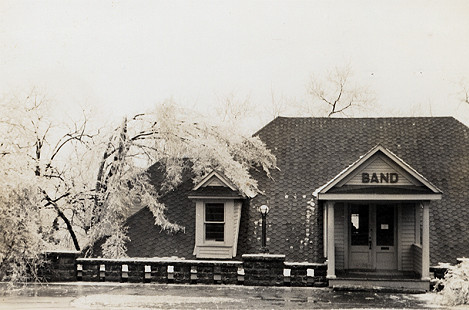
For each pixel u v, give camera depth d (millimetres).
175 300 17469
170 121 24422
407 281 19375
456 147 24719
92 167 25000
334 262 19797
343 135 25625
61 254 21031
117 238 22391
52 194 25625
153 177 25531
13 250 20141
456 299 17078
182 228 22906
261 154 24375
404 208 21297
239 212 22453
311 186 23594
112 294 18516
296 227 22312
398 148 24797
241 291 19156
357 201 21047
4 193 20094
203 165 24047
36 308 16172
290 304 16922
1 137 22312
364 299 17844
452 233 21734
